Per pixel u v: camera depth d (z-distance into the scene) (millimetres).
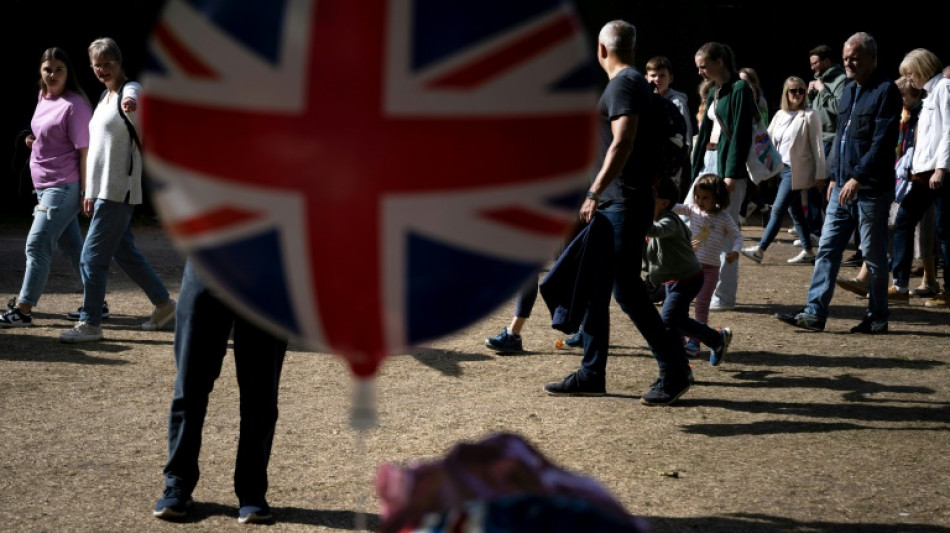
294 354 12844
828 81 21328
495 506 2750
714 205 13414
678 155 11477
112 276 18656
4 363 12070
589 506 2768
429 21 3426
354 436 9648
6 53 29047
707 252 13383
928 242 17406
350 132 3436
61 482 8352
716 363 12195
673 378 10766
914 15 41031
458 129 3451
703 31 33906
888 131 14016
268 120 3477
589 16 32438
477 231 3549
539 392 11289
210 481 8469
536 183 3549
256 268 3680
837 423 10305
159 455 9062
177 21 3627
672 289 11508
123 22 29547
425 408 10602
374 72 3420
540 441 9594
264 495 7684
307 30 3438
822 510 8000
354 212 3488
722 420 10375
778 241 24766
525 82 3488
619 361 12812
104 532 7387
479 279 3654
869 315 14703
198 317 7379
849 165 14344
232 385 11344
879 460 9203
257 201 3557
